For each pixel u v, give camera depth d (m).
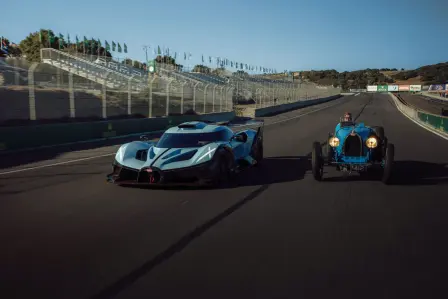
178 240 4.43
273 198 6.42
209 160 6.91
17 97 20.86
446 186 7.32
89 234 4.65
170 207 5.87
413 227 4.92
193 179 7.14
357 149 7.77
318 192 6.86
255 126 24.47
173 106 29.09
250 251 4.09
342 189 7.09
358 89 153.00
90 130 16.66
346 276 3.50
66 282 3.40
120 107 24.34
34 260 3.88
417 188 7.16
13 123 16.72
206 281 3.39
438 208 5.83
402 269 3.65
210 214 5.49
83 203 6.14
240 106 44.72
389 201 6.24
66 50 42.34
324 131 20.05
